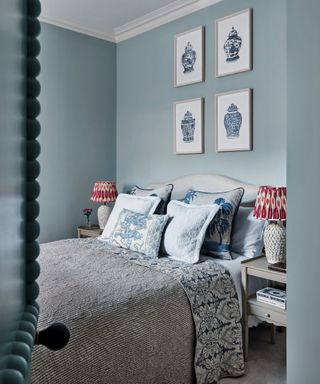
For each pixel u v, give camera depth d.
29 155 0.47
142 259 2.35
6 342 0.30
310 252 1.26
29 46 0.48
